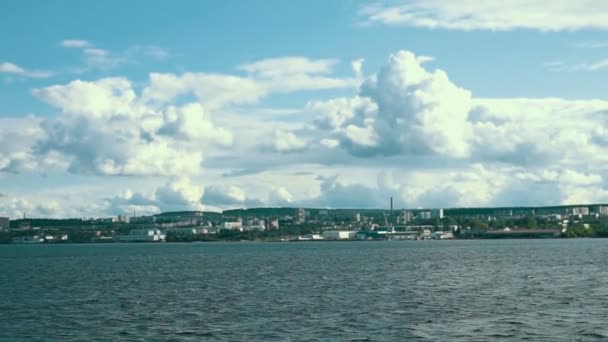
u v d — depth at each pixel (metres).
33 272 181.88
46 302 99.06
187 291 112.12
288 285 120.81
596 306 83.69
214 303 92.88
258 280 135.00
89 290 118.69
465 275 140.88
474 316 76.50
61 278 154.25
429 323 71.94
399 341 62.25
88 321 77.94
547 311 79.62
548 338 62.88
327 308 85.12
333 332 67.25
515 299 92.38
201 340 64.44
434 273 149.12
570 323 70.69
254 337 65.31
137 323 75.44
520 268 162.38
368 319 75.25
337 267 180.38
